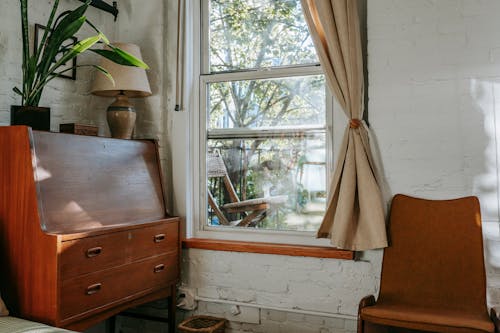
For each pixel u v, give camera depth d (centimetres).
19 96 264
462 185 247
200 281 307
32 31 272
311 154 293
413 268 246
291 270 284
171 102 321
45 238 204
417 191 256
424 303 238
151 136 321
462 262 237
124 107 292
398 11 259
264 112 306
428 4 254
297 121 297
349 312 271
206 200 320
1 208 217
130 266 249
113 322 315
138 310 324
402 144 259
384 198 262
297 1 298
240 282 297
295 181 296
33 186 209
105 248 231
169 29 323
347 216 257
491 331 200
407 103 258
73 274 211
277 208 301
